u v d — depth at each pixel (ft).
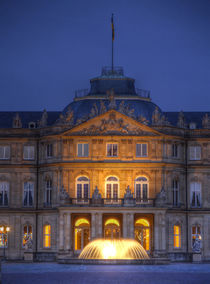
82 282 228.02
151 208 330.95
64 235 330.95
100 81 373.20
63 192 334.85
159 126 349.00
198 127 374.63
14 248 351.25
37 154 358.43
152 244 338.34
